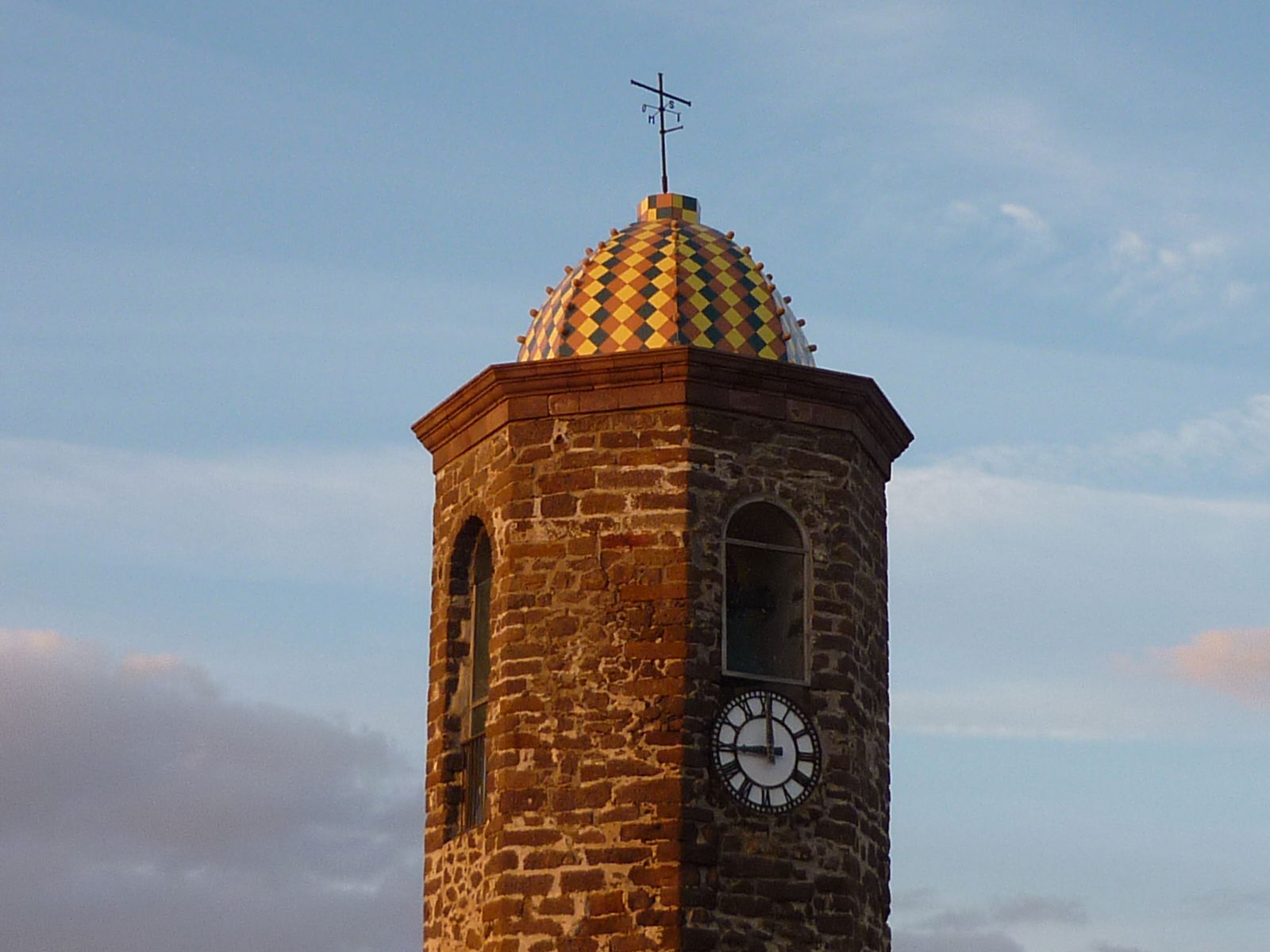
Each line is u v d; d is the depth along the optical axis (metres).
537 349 33.84
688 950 30.53
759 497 32.47
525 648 32.00
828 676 32.31
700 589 31.81
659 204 35.44
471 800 33.25
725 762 31.44
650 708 31.36
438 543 34.59
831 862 31.64
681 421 32.28
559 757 31.50
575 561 32.12
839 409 33.19
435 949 32.94
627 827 31.02
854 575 32.94
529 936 30.97
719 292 33.69
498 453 33.19
